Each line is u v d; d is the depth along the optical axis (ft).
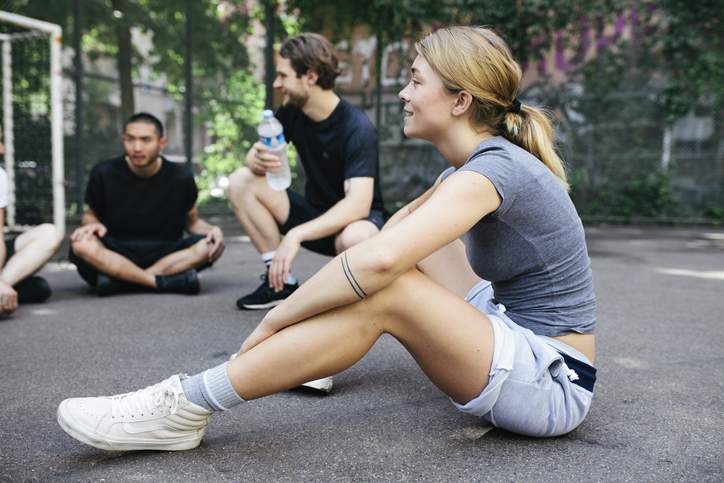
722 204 32.04
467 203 4.47
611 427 5.62
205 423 4.95
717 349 8.50
